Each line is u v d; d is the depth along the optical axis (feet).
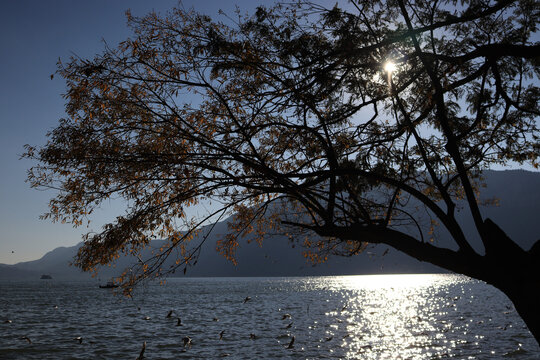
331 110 26.89
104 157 21.90
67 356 86.74
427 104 26.32
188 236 22.68
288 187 20.83
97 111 23.26
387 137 27.07
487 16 27.40
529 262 17.44
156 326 135.64
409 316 160.25
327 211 21.76
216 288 507.30
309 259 27.96
